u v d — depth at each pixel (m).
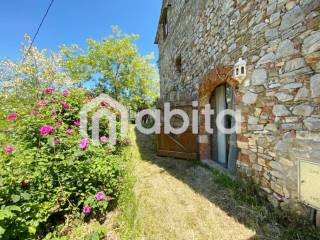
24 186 1.58
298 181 1.85
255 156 2.55
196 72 4.65
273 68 2.19
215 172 3.42
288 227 1.82
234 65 2.90
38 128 2.14
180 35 5.98
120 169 2.54
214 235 1.82
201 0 4.30
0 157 1.60
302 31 1.80
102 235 1.78
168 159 4.57
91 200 1.93
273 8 2.15
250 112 2.62
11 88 8.58
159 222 2.04
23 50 9.28
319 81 1.65
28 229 1.43
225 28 3.25
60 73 10.09
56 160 1.93
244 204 2.33
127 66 12.20
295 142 1.91
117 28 11.62
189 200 2.51
